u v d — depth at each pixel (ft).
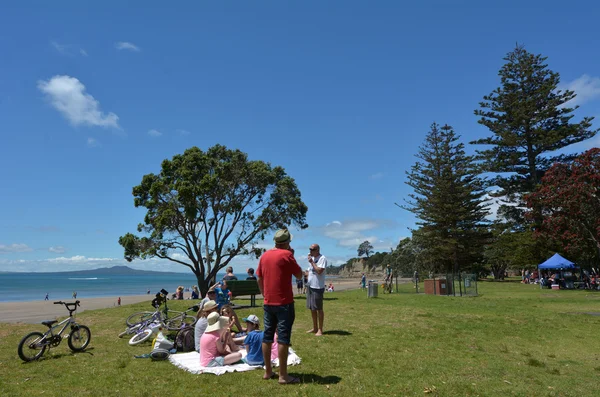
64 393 16.60
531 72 146.92
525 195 117.80
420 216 161.58
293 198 107.14
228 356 20.44
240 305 51.39
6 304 123.13
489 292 83.56
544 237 121.19
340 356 22.49
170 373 19.45
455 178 158.20
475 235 154.92
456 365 21.22
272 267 17.62
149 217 99.76
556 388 17.65
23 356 23.18
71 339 25.82
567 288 98.32
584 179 102.37
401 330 31.60
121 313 45.83
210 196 100.89
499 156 152.25
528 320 37.45
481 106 155.63
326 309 44.55
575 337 30.96
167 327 30.27
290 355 21.72
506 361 22.80
